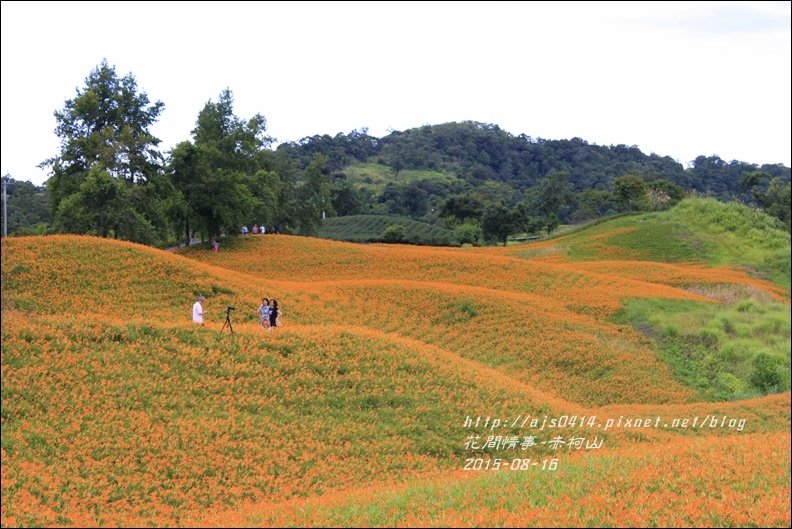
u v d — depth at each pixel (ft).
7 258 137.90
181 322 114.42
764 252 239.91
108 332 97.25
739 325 151.64
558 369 130.72
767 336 145.89
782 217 290.76
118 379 87.35
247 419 84.74
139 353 94.58
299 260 207.41
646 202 355.36
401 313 151.33
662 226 277.03
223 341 101.96
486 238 380.37
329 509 58.59
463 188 648.79
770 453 72.54
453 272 194.29
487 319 149.69
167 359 94.73
